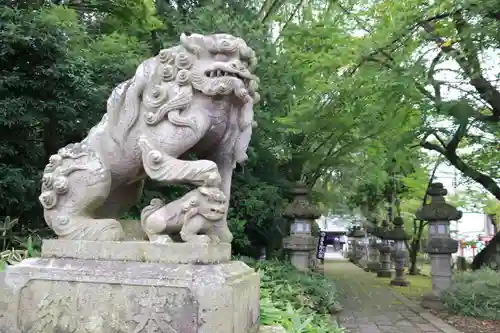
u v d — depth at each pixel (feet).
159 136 7.95
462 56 21.35
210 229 8.18
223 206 7.62
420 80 23.66
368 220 65.05
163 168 7.77
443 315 26.17
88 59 18.66
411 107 24.63
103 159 8.35
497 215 58.59
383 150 31.14
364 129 25.62
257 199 25.40
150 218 7.70
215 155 8.83
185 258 7.32
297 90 24.31
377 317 25.22
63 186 8.22
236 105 8.42
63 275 7.64
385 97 23.25
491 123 26.37
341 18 27.25
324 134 32.07
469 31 20.01
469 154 34.35
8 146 16.56
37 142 19.02
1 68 16.65
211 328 6.81
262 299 12.09
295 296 18.61
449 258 28.86
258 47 22.22
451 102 23.77
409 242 59.57
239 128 8.66
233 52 8.16
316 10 30.83
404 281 41.06
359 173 40.01
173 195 20.49
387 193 54.85
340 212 68.54
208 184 7.63
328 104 25.07
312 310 19.38
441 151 32.60
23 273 7.89
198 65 8.10
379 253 53.52
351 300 31.24
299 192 29.27
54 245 8.10
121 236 8.24
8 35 15.69
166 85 8.12
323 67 24.23
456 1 20.20
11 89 16.70
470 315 25.89
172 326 6.92
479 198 48.14
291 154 30.99
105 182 8.27
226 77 7.95
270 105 24.41
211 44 8.16
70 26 18.38
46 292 7.66
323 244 37.81
